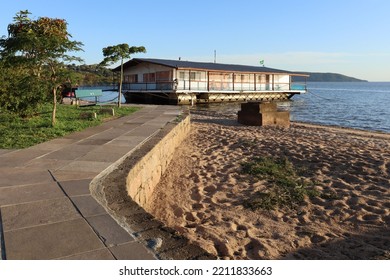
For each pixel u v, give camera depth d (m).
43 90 10.14
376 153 8.95
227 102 37.34
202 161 8.56
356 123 21.89
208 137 12.11
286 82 42.78
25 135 8.13
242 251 4.05
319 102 41.66
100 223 3.33
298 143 10.35
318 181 6.74
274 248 4.12
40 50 9.49
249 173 7.30
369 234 4.54
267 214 5.23
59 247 2.86
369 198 5.78
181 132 11.59
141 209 3.75
